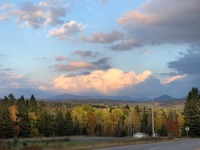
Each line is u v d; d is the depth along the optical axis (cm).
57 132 12569
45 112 12669
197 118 9644
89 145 3375
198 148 3192
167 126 15500
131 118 15938
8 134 10619
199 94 10088
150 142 4484
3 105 12694
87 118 15638
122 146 3481
